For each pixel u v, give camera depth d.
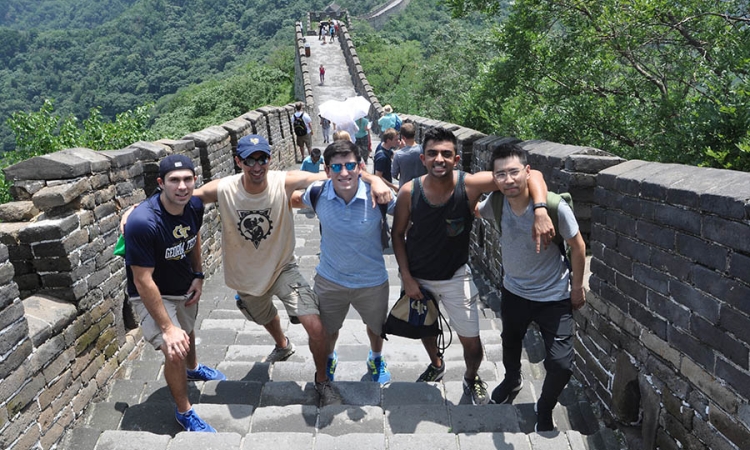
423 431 3.48
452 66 27.64
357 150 3.50
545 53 9.37
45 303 3.53
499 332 5.37
